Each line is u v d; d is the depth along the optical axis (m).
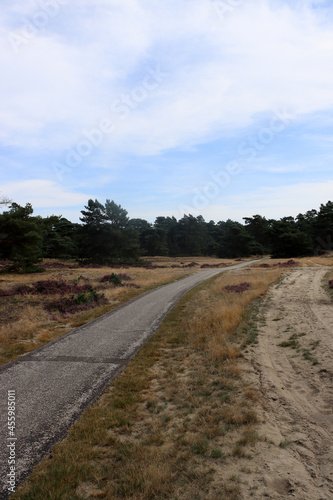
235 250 95.19
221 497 3.06
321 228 82.12
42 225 36.00
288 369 6.59
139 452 3.80
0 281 25.83
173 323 11.28
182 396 5.47
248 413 4.64
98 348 8.44
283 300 14.58
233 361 6.99
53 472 3.49
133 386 5.90
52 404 5.20
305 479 3.30
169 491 3.18
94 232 60.59
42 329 10.92
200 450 3.84
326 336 8.43
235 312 11.44
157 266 56.31
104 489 3.25
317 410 4.79
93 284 24.59
